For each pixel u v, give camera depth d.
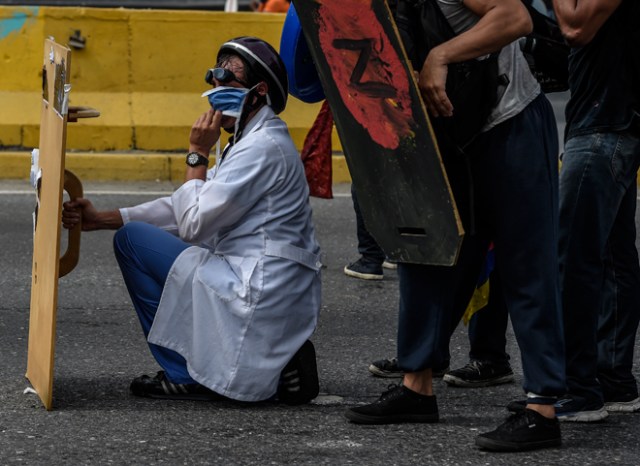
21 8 15.04
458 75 5.25
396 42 4.97
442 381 6.95
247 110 6.22
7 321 8.19
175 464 5.31
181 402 6.27
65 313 8.52
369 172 5.39
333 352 7.63
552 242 5.46
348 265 10.21
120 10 15.07
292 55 6.29
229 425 5.88
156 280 6.29
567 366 6.01
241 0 22.50
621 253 6.19
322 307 8.95
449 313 5.74
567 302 5.92
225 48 6.21
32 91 15.11
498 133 5.37
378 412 5.91
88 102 15.01
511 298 5.54
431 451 5.53
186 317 6.21
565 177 5.89
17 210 12.49
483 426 5.95
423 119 5.01
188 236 6.16
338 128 5.44
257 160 6.11
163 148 15.07
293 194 6.23
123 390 6.51
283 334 6.15
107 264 10.19
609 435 5.80
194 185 6.18
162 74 15.21
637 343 7.76
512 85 5.36
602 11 5.58
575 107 5.93
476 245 5.67
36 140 14.91
